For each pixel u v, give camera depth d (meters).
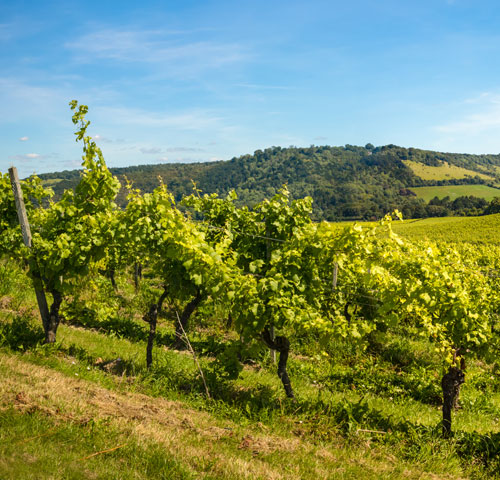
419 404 10.23
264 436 6.20
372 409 7.96
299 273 7.96
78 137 9.06
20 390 5.89
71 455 4.57
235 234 12.38
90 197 9.43
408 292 7.29
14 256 9.64
